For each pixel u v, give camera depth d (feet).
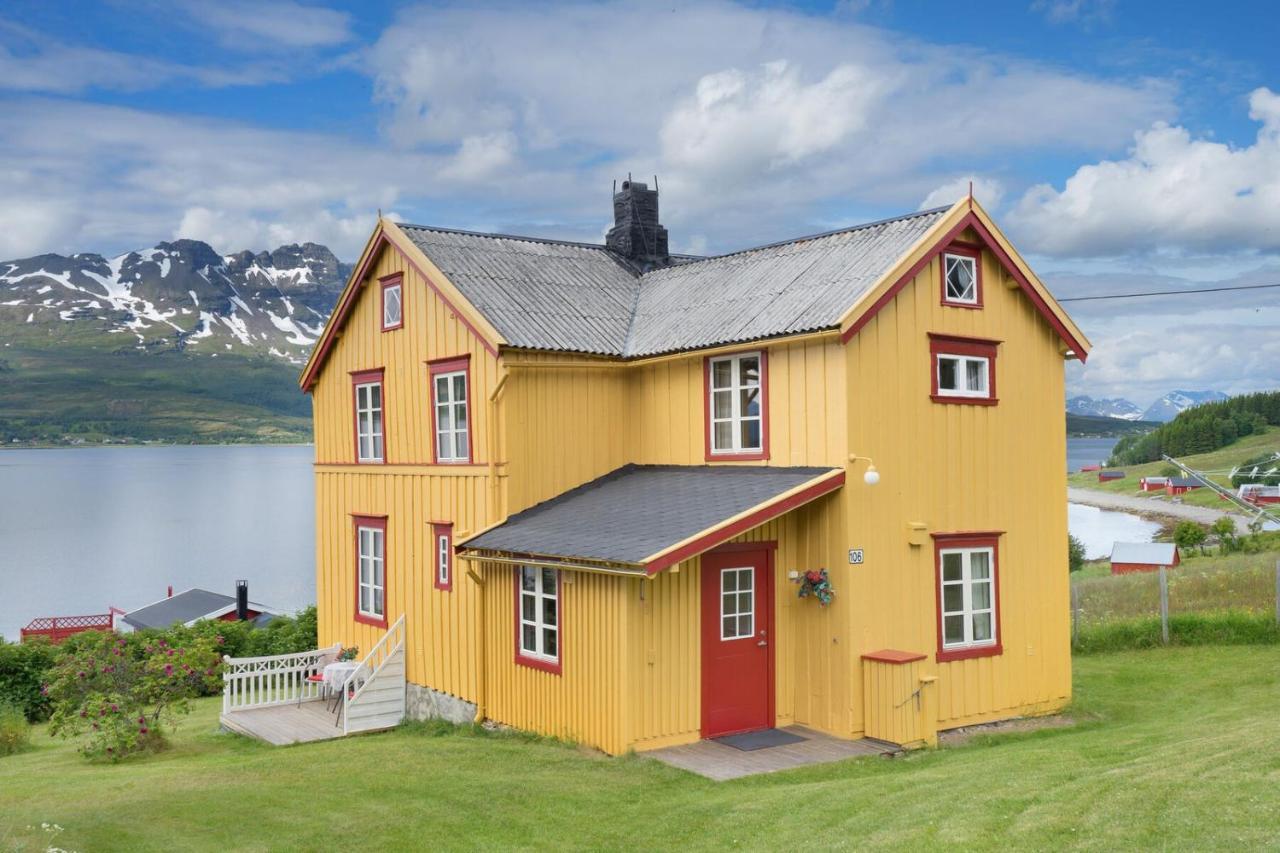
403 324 67.36
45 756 60.54
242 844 37.06
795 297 56.24
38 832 37.78
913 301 53.93
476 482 59.82
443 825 38.93
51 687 59.31
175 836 37.81
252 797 42.32
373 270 70.69
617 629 48.80
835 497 51.75
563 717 52.44
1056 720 57.00
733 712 52.21
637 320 66.33
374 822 39.22
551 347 59.36
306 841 37.37
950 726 54.44
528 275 67.51
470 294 61.72
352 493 72.74
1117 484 446.60
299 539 390.83
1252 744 38.42
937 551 54.49
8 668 81.87
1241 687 62.08
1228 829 29.48
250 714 66.54
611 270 73.26
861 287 52.65
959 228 54.85
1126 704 60.49
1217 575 88.84
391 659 65.36
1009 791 36.65
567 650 52.24
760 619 53.36
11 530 429.79
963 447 55.83
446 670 62.28
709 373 58.44
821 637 52.80
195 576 294.87
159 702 61.98
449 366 62.49
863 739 51.06
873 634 51.90
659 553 45.80
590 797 42.01
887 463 52.60
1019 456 58.39
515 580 56.39
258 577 291.38
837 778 44.65
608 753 49.24
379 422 70.64
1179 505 336.49
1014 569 57.72
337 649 72.02
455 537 59.88
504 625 57.31
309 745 59.16
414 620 65.46
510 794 42.42
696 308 62.95
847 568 51.21
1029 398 59.16
